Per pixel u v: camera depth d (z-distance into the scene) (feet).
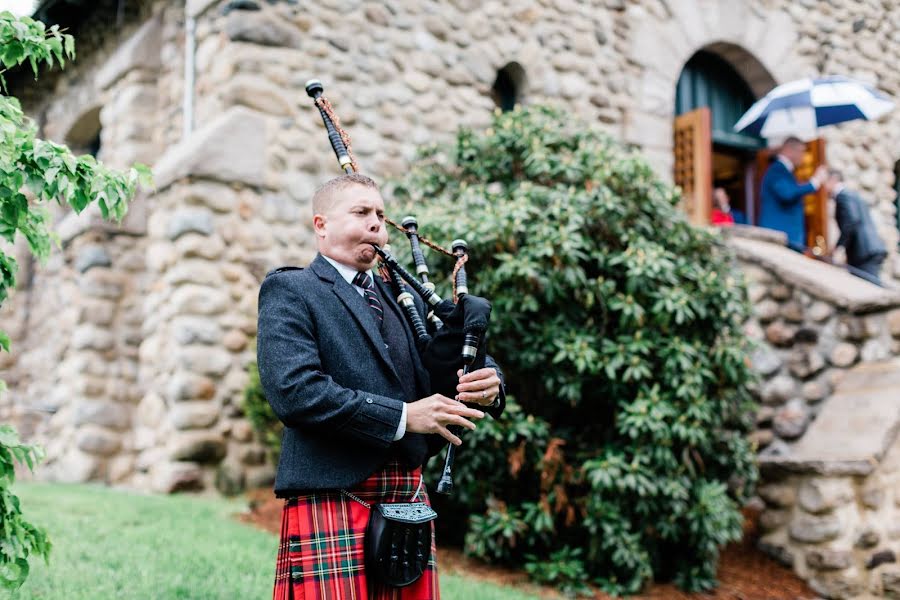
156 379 19.22
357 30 21.12
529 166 16.47
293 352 6.25
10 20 7.06
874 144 30.78
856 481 15.96
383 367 6.63
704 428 15.35
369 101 21.04
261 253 19.34
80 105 27.50
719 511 14.70
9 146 6.54
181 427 17.81
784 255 21.58
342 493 6.34
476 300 6.79
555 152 17.13
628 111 25.30
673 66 26.32
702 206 24.61
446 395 6.90
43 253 7.82
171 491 17.52
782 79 28.58
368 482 6.41
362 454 6.31
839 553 15.56
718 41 27.30
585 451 15.10
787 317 19.67
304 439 6.39
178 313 18.37
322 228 7.03
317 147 20.33
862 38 30.83
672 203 16.55
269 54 19.89
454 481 14.52
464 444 14.30
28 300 26.48
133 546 12.36
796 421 19.06
